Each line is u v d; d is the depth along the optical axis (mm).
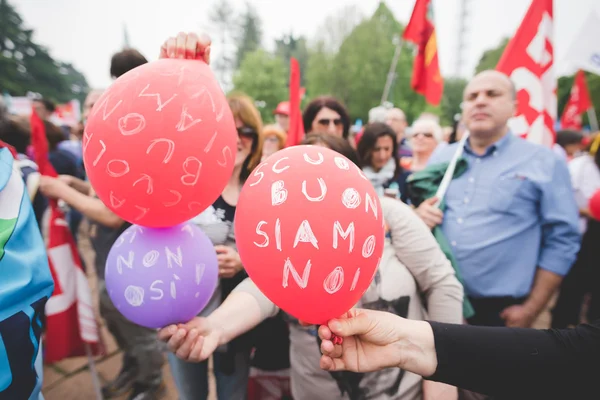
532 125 2422
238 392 1701
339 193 746
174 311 1055
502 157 1836
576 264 2793
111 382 2451
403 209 1316
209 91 925
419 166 3936
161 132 841
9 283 786
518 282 1740
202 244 1139
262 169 823
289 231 730
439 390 1233
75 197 1758
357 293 812
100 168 876
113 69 1761
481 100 1808
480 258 1771
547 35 2348
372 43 30766
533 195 1744
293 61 2797
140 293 1025
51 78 45562
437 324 879
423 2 3193
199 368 1685
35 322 839
